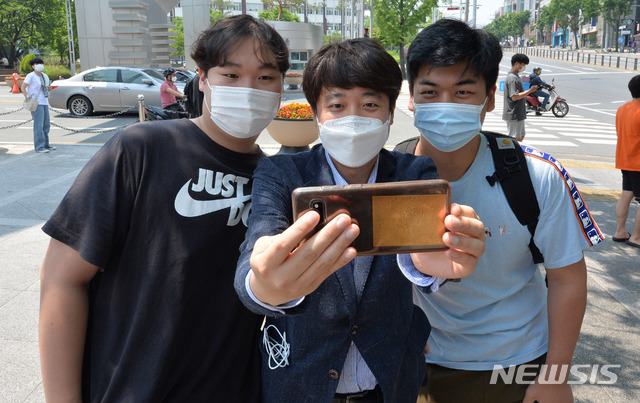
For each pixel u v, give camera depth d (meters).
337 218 0.89
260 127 1.51
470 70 1.53
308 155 1.42
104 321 1.42
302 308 1.11
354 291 1.29
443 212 1.01
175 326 1.38
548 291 1.72
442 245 1.02
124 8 20.23
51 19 35.22
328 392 1.30
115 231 1.38
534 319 1.77
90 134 11.98
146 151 1.40
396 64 1.29
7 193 6.80
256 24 1.46
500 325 1.73
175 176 1.41
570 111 17.59
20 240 5.03
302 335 1.31
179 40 37.91
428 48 1.55
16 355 3.10
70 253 1.36
